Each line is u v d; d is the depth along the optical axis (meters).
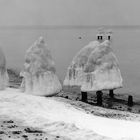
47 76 35.38
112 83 38.25
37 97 32.31
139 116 34.12
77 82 41.81
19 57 125.56
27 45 183.12
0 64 35.03
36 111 26.62
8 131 20.67
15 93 32.94
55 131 21.22
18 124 22.48
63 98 38.62
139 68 93.62
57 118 25.25
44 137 19.86
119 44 171.50
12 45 181.50
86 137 20.22
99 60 38.41
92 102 41.62
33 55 35.50
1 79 35.12
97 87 38.25
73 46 169.62
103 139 20.02
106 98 46.47
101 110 35.00
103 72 38.22
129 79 75.69
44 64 35.47
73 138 19.98
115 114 33.56
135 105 43.62
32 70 35.16
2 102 28.45
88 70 39.03
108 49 38.66
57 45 174.75
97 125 24.91
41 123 22.73
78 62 42.09
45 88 35.12
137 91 59.69
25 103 29.03
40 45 35.72
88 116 28.64
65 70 89.31
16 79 59.00
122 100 46.28
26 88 35.09
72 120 25.34
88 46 42.16
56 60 112.94
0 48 35.34
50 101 31.80
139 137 21.88
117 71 38.66
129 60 111.31
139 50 142.50
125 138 20.80
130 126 25.80
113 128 24.38
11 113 25.02
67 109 30.02
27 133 20.55
